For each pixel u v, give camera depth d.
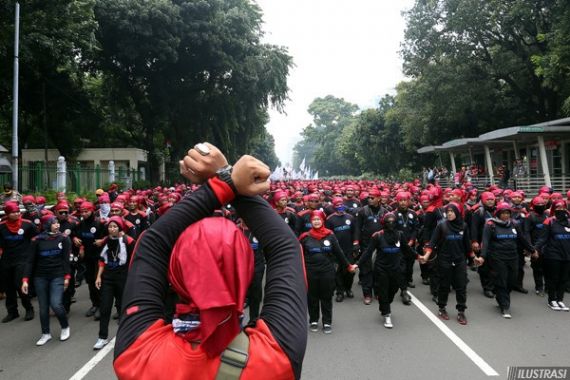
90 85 35.41
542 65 19.80
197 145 1.37
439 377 5.04
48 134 32.16
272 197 9.02
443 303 7.32
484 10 25.25
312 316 6.84
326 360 5.60
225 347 1.20
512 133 20.55
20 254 7.79
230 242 1.21
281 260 1.36
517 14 23.17
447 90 28.22
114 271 6.39
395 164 49.72
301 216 9.11
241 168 1.32
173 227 1.31
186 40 28.66
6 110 30.22
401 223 8.27
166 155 40.84
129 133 38.59
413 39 28.33
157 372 1.17
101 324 6.29
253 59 32.31
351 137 62.75
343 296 8.83
